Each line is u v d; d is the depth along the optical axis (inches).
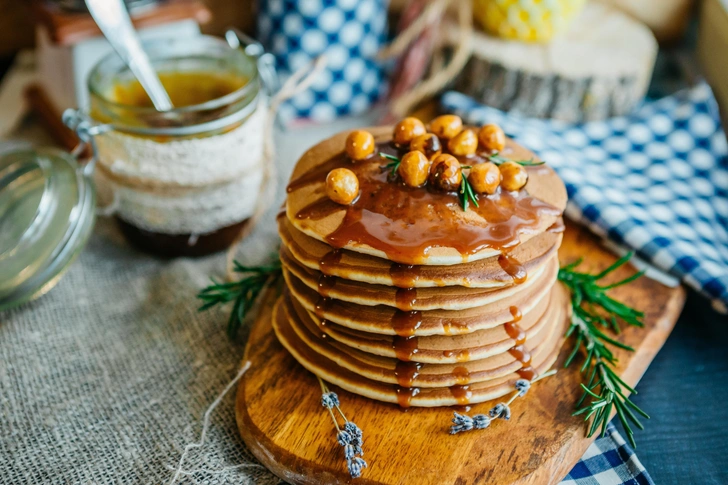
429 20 24.4
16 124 25.5
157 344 18.0
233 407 16.6
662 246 19.2
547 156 21.7
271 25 24.7
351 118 26.3
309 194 15.7
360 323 15.0
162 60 20.1
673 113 23.8
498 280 14.6
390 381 15.4
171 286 19.4
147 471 15.4
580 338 16.9
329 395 15.6
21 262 17.5
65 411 16.5
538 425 15.5
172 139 18.2
